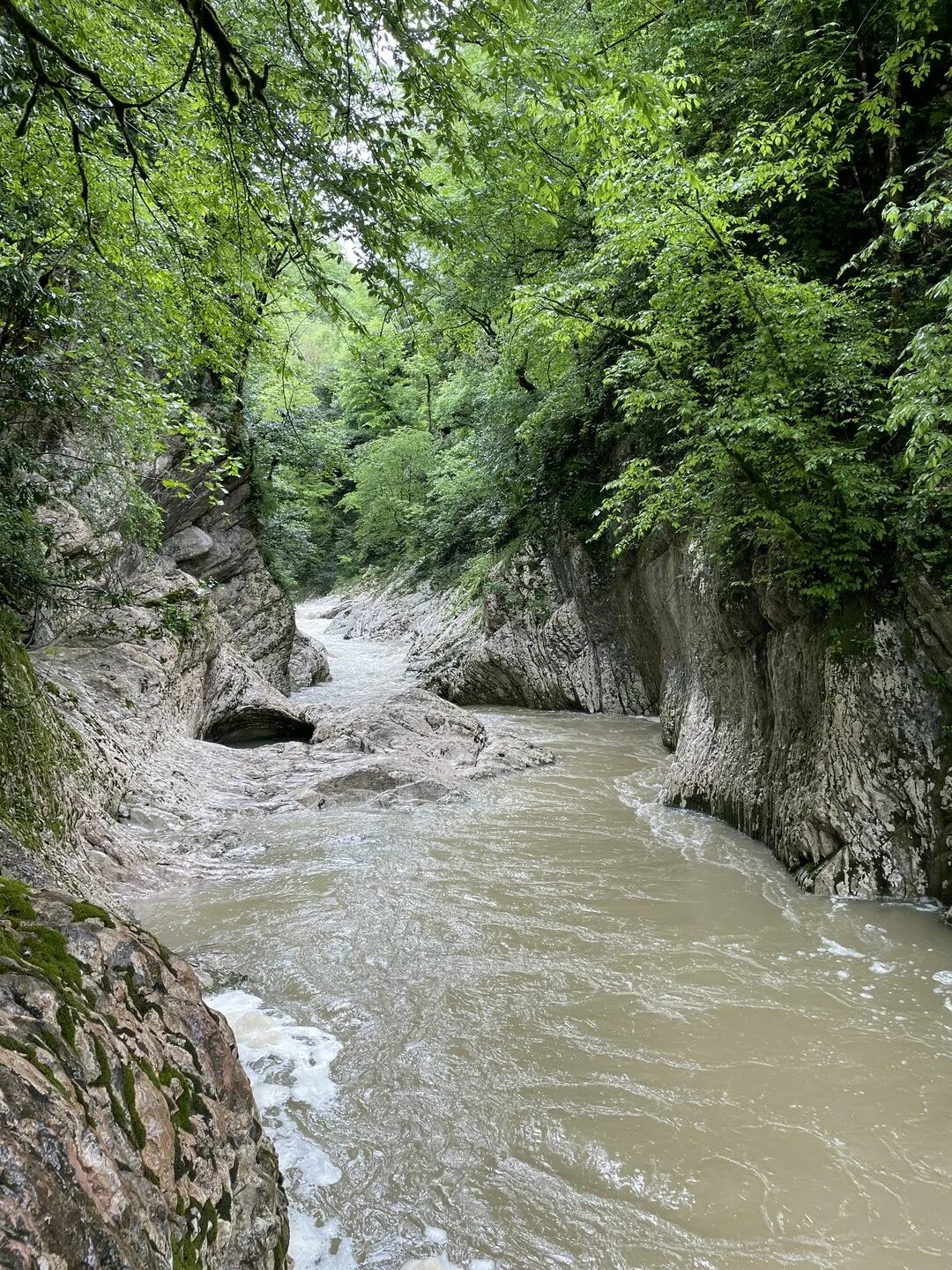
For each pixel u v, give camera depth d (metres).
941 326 4.36
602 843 7.37
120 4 4.23
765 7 9.07
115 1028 1.96
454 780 9.55
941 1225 2.86
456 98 3.54
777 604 7.09
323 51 3.42
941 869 5.59
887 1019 4.27
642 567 13.22
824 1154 3.23
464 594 21.66
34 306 5.79
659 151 5.84
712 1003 4.46
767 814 7.16
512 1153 3.26
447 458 25.38
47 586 7.21
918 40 6.62
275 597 16.52
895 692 6.03
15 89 3.79
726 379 6.29
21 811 5.25
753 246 8.94
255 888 6.29
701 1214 2.91
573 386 14.10
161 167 4.91
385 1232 2.83
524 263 14.34
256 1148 2.38
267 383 18.50
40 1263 1.20
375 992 4.62
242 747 12.39
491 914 5.75
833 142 8.12
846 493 5.89
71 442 8.41
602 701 15.33
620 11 10.60
